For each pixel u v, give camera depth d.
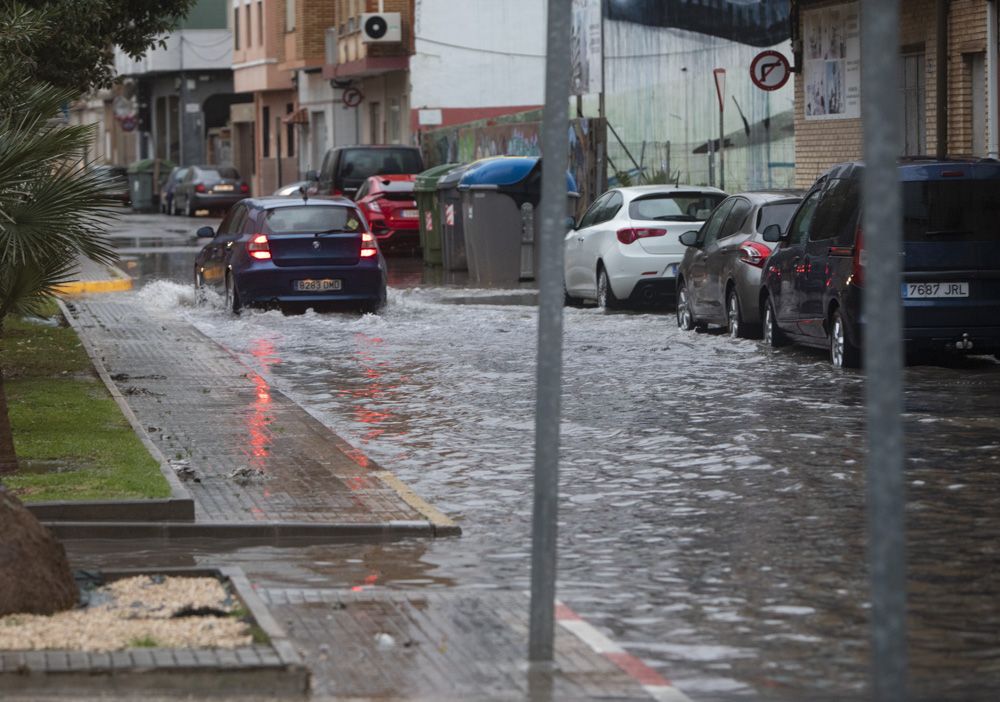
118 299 43.94
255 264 37.72
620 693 10.16
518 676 10.53
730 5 53.28
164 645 10.77
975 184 26.23
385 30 84.12
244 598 11.94
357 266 37.91
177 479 16.84
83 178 18.92
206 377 26.92
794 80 48.34
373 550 14.70
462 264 55.47
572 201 51.47
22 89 24.33
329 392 25.41
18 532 11.75
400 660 10.91
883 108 7.93
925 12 40.88
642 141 59.56
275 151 114.56
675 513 15.94
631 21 59.66
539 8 83.38
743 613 12.19
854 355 26.61
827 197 27.78
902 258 26.19
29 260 18.75
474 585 13.25
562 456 19.20
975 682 10.43
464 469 18.69
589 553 14.30
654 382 25.73
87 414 21.67
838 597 12.61
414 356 30.09
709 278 33.06
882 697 7.85
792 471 17.94
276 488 17.20
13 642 10.80
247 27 115.38
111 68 37.97
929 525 15.06
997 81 37.97
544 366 10.83
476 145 71.94
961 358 28.45
